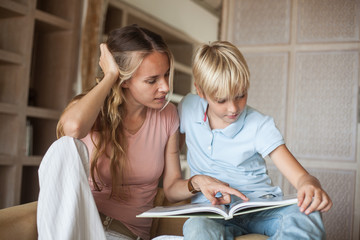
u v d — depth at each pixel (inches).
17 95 115.6
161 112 57.9
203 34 163.5
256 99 115.3
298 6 112.7
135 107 55.6
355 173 104.6
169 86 53.7
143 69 50.7
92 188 56.2
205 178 49.6
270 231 47.6
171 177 58.4
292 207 45.1
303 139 110.0
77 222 42.7
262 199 45.3
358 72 106.2
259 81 115.3
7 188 113.5
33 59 133.3
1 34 119.0
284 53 113.3
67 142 44.5
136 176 56.2
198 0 161.8
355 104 105.9
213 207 42.8
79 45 131.9
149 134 56.6
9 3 110.9
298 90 111.3
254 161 56.8
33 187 125.8
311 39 111.0
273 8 115.2
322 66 109.4
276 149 52.6
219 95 50.4
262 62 115.3
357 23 107.2
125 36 52.0
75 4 131.0
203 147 57.2
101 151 54.3
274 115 113.0
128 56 51.0
